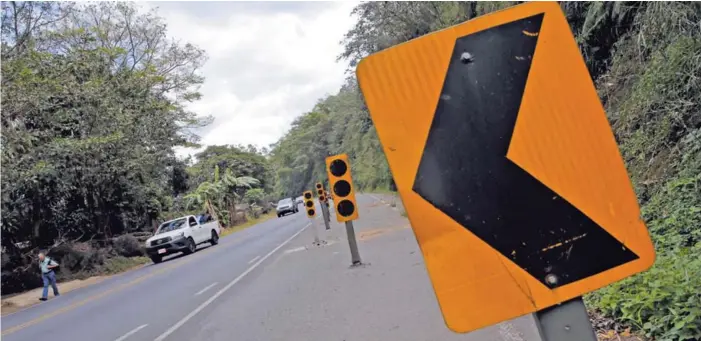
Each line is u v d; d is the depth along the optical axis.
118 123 22.78
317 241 16.50
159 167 30.64
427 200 1.32
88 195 24.89
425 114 1.34
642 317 4.26
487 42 1.35
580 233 1.30
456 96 1.34
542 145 1.32
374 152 39.94
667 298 4.16
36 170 18.50
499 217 1.31
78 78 22.53
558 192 1.31
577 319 1.29
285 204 53.56
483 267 1.31
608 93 10.20
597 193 1.31
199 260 19.05
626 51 9.78
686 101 7.25
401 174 1.33
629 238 1.30
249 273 12.73
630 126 8.84
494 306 1.30
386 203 31.09
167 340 7.23
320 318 6.97
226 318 8.01
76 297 15.06
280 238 22.33
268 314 7.77
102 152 22.14
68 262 21.67
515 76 1.34
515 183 1.32
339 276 9.86
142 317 9.34
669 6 7.75
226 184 48.25
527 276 1.30
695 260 4.64
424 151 1.33
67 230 23.91
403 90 1.34
